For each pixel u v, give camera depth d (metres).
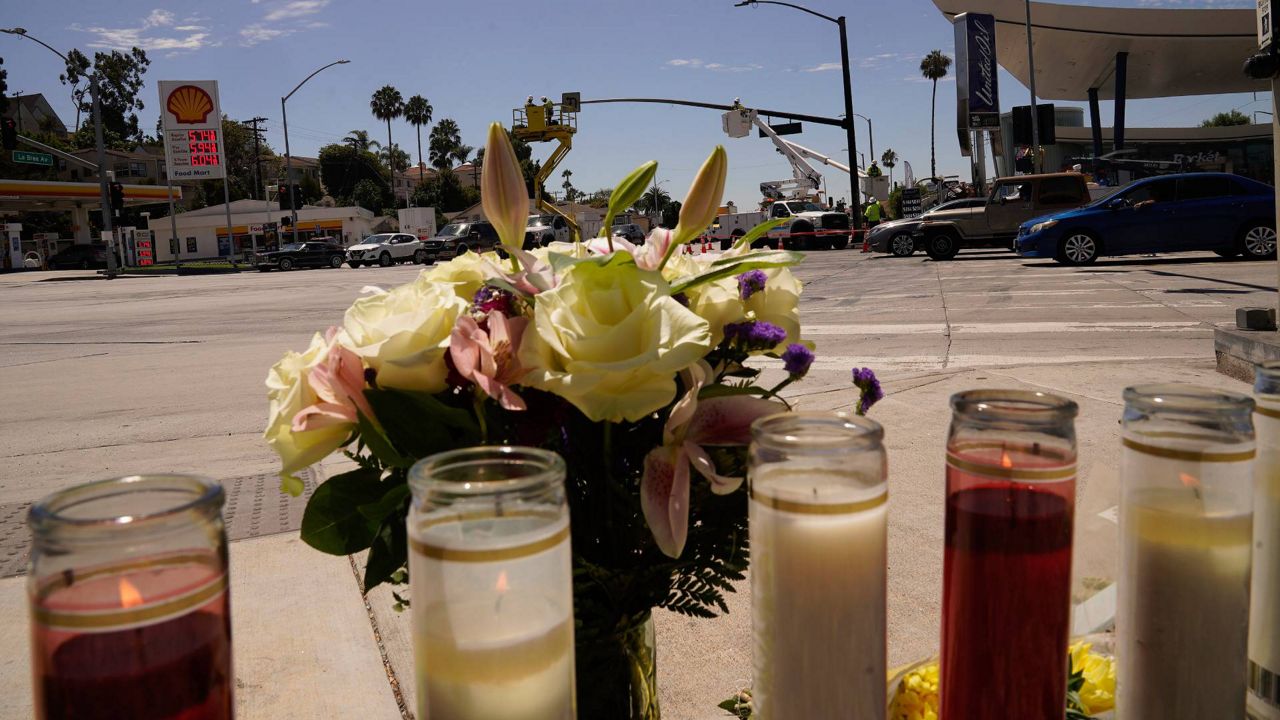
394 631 2.70
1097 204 15.22
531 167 47.00
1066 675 0.80
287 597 2.95
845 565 0.72
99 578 0.53
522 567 0.65
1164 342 7.61
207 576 0.57
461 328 0.92
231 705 0.60
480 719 0.64
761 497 0.75
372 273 30.78
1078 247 15.18
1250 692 0.90
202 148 41.31
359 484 1.07
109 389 7.73
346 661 2.53
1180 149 53.59
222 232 61.97
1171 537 0.79
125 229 48.09
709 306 1.06
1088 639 1.25
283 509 3.91
